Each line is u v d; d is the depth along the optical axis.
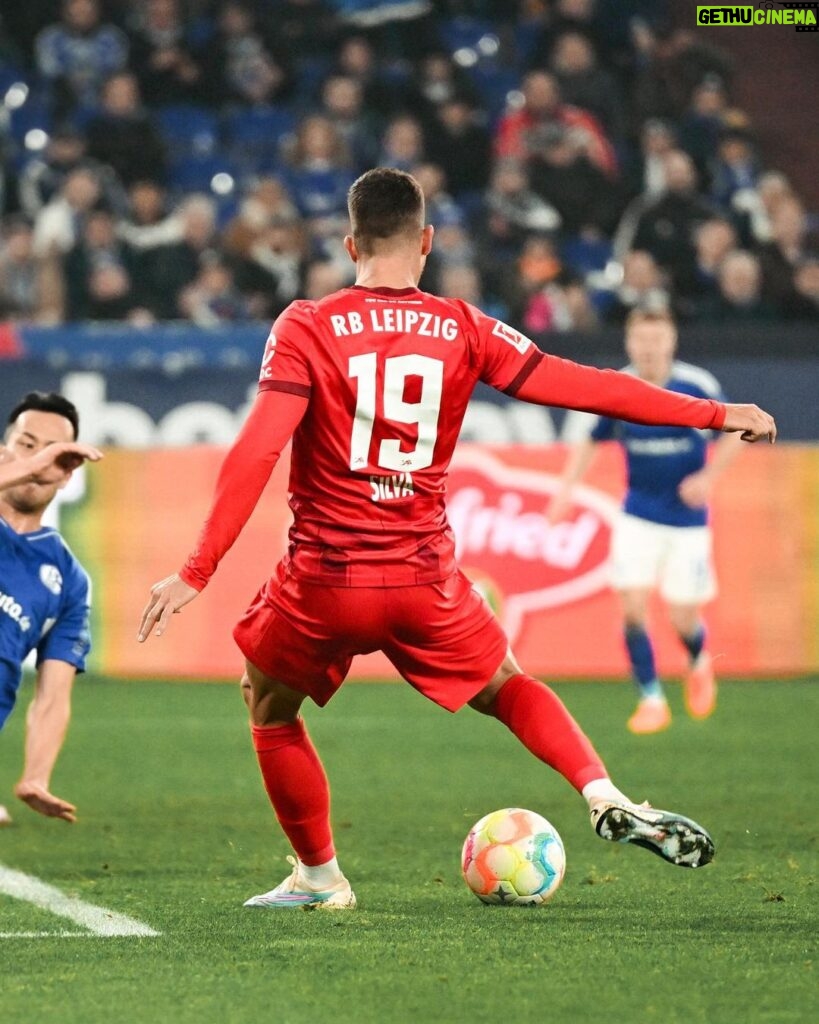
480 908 16.19
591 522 44.38
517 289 52.91
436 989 12.39
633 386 15.26
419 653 15.21
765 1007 11.79
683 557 34.97
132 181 55.91
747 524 44.81
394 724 35.94
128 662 44.72
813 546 44.91
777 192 57.56
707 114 60.81
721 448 34.44
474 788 26.73
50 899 16.89
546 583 44.38
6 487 14.77
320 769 16.22
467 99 59.91
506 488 44.47
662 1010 11.70
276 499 44.59
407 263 15.18
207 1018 11.54
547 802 25.19
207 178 59.62
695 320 53.16
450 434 15.14
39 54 59.56
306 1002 11.99
